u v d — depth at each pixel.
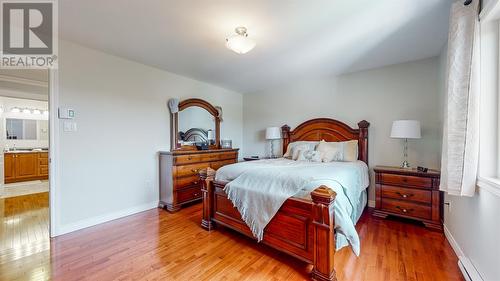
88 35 2.38
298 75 3.83
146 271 1.76
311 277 1.67
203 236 2.41
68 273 1.73
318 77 3.96
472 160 1.56
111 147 2.92
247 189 2.17
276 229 1.96
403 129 2.82
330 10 1.90
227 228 2.63
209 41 2.51
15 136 5.88
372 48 2.71
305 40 2.48
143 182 3.29
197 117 4.06
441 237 2.37
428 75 3.03
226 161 4.20
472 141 1.56
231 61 3.15
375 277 1.67
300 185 1.89
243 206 2.16
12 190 4.58
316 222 1.63
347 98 3.72
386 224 2.73
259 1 1.77
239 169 2.47
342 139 3.68
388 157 3.34
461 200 1.92
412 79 3.15
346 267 1.81
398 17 2.01
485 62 1.55
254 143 5.04
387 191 2.90
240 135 5.20
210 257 1.97
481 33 1.56
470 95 1.57
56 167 2.43
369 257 1.96
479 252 1.54
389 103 3.34
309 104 4.16
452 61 1.70
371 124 3.49
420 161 3.10
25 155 5.50
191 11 1.92
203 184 2.64
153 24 2.14
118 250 2.09
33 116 6.17
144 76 3.29
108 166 2.88
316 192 1.62
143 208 3.28
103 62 2.84
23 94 4.31
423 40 2.49
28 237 2.38
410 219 2.89
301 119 4.27
